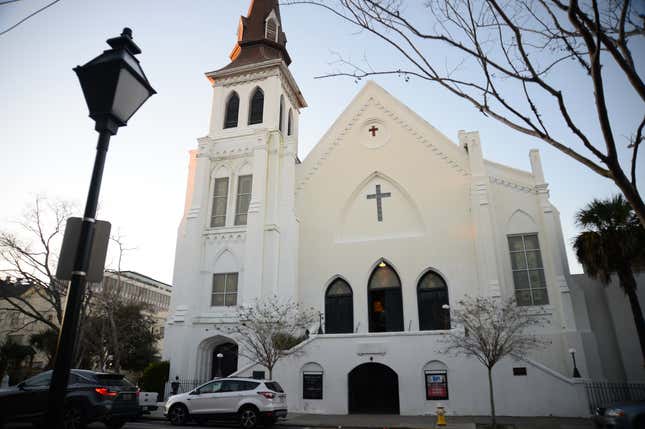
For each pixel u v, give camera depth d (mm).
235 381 17453
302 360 22969
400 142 29938
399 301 27328
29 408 13320
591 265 22203
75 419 13320
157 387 25688
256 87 32844
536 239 25969
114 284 36812
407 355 21922
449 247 26906
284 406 17359
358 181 29875
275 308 24484
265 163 29656
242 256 28297
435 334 21875
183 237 30141
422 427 17031
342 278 28406
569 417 19422
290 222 28562
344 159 30656
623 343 24734
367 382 23438
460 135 28906
